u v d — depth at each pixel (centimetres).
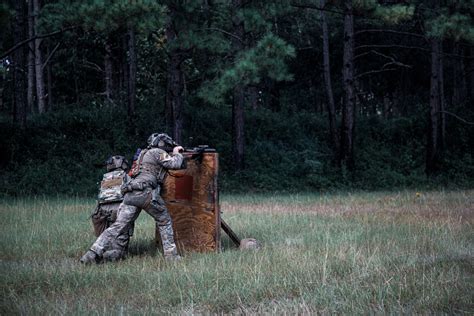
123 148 2148
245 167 2230
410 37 3045
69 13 1227
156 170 698
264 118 2655
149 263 650
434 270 567
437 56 2362
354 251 655
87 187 1891
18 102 2067
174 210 759
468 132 2728
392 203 1438
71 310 438
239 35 1928
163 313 445
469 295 470
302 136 2642
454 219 1027
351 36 2197
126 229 679
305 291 503
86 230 921
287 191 2055
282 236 852
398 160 2566
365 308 443
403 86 3484
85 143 2147
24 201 1559
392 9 1938
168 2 1756
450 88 3694
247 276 553
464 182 2305
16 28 1975
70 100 3397
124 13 1236
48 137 2131
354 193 1942
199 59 2358
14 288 521
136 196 675
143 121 2273
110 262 658
